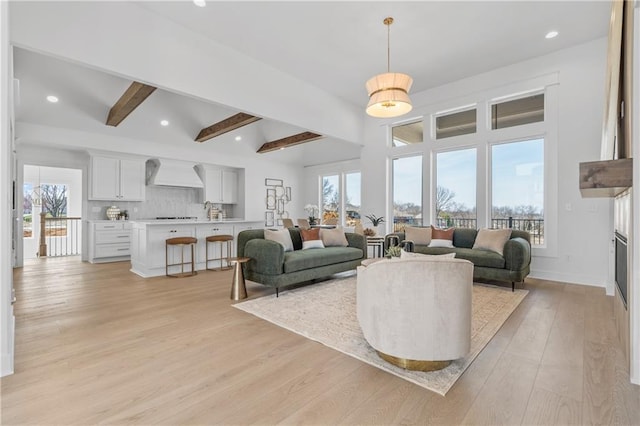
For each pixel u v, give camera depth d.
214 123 6.89
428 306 1.88
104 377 1.88
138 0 3.34
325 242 4.80
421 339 1.89
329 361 2.08
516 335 2.51
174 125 6.66
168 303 3.44
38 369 1.97
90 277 4.86
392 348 1.95
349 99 6.36
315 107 5.70
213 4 3.42
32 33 2.75
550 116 4.54
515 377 1.87
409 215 6.32
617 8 2.22
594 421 1.47
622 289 2.30
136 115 6.00
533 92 4.77
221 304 3.39
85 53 3.07
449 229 5.01
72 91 5.02
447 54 4.55
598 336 2.48
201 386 1.78
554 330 2.61
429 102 5.87
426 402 1.63
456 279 1.88
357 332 2.58
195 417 1.51
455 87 5.53
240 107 4.46
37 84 4.68
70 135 5.77
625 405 1.59
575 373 1.91
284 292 3.88
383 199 6.57
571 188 4.38
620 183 1.88
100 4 3.18
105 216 6.84
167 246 5.08
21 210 5.82
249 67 4.57
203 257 5.59
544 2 3.41
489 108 5.20
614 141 2.44
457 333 1.90
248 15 3.62
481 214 5.21
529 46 4.34
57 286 4.25
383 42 4.21
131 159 6.91
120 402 1.63
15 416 1.51
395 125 6.51
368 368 1.99
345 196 8.77
